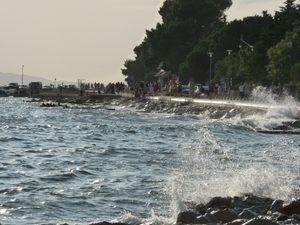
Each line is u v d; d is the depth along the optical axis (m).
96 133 74.69
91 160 47.75
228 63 175.88
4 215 29.08
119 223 24.70
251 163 46.03
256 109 95.06
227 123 85.69
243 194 32.47
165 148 56.38
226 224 23.12
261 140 64.62
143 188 35.84
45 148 56.50
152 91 170.50
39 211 30.00
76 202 32.03
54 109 148.75
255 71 167.38
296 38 148.88
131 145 59.78
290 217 23.95
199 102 123.00
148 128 79.88
